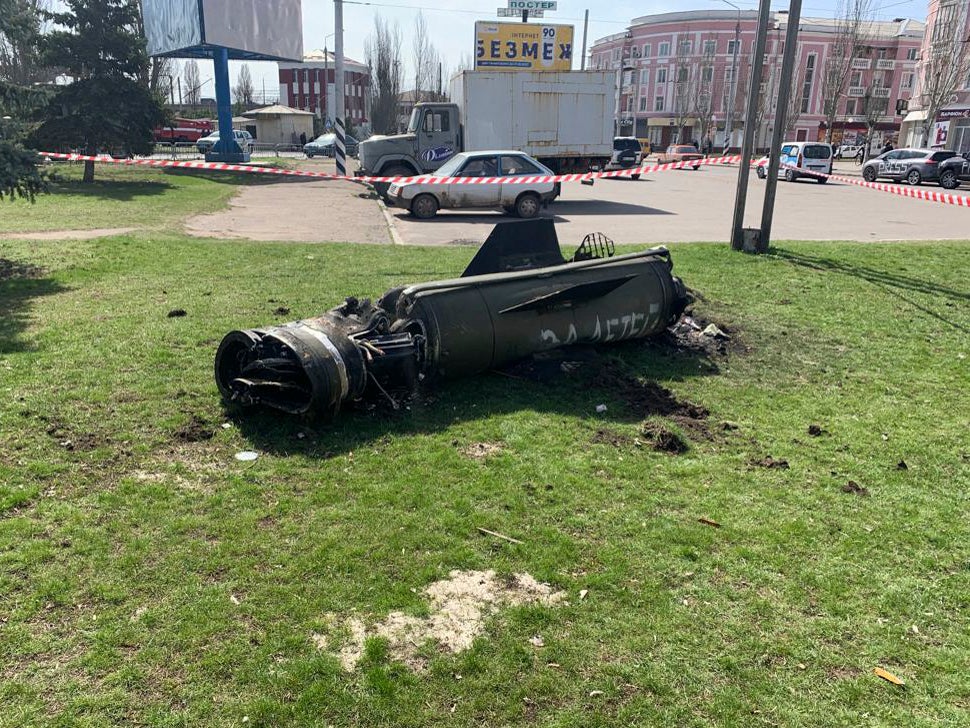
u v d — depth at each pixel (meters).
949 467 4.61
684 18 76.12
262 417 4.97
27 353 6.11
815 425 5.21
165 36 30.98
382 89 65.75
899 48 74.94
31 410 4.93
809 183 32.50
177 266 10.13
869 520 3.92
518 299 5.73
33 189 9.34
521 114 22.52
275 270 10.01
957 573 3.46
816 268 10.54
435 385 5.63
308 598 3.13
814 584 3.34
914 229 15.99
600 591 3.24
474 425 4.99
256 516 3.75
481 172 17.81
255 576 3.26
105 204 17.78
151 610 3.02
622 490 4.15
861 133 75.69
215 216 17.12
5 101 9.25
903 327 7.79
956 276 10.15
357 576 3.29
